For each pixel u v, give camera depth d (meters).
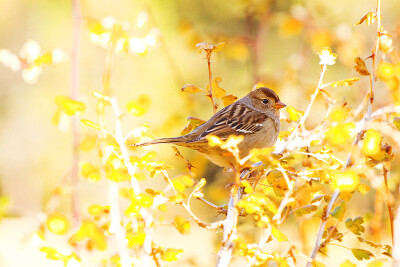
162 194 6.94
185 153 23.67
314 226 9.38
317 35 16.47
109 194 6.82
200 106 15.45
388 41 7.46
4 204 6.76
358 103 14.79
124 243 6.59
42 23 35.94
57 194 7.67
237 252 6.67
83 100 9.84
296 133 8.42
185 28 15.93
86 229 6.48
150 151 7.43
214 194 14.45
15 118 39.12
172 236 18.88
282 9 18.45
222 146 6.66
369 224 9.47
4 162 38.78
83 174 7.27
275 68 25.83
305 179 7.29
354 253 7.15
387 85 7.61
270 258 6.44
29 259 17.50
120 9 18.23
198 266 8.07
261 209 6.54
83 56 24.09
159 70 26.94
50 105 36.44
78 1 10.02
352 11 22.33
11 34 36.94
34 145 38.88
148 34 7.94
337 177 6.57
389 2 25.69
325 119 8.45
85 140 8.46
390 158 7.24
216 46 8.84
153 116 16.09
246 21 16.95
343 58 16.47
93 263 6.82
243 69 30.31
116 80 25.62
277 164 6.61
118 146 7.25
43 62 8.38
